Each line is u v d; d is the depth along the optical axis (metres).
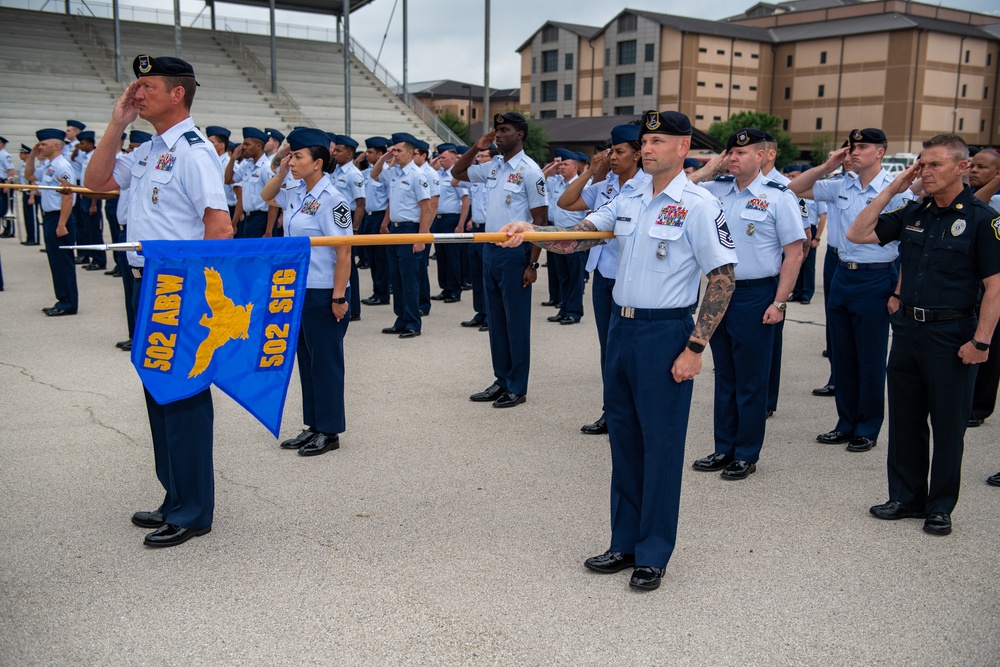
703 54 55.88
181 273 3.45
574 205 5.66
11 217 16.33
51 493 4.43
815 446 5.50
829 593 3.51
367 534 4.00
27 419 5.66
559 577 3.61
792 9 68.69
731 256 3.34
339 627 3.19
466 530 4.07
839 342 5.46
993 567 3.78
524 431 5.67
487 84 19.67
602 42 59.06
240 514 4.22
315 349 5.01
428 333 8.96
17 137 21.02
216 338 3.54
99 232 12.92
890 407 4.30
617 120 48.12
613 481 3.70
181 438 3.79
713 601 3.43
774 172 5.39
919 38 53.28
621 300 3.52
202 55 27.81
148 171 3.84
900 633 3.21
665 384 3.43
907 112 53.84
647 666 2.97
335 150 9.30
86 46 26.11
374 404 6.24
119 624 3.19
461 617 3.27
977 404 5.96
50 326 8.66
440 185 10.79
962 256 3.99
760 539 4.04
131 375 6.82
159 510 4.08
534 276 6.17
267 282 3.56
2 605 3.31
